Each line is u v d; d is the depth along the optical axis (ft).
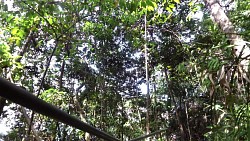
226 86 5.59
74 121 2.03
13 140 29.68
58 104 18.44
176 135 31.58
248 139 5.10
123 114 32.96
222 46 5.93
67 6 13.23
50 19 13.37
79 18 14.47
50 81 24.86
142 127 30.12
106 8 14.29
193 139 29.55
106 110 30.91
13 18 12.94
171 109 32.35
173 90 30.40
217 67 5.60
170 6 15.30
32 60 23.53
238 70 5.80
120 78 34.04
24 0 12.31
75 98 24.49
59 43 16.06
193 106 29.78
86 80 30.17
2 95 1.31
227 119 6.52
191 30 27.02
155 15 21.36
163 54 28.22
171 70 29.17
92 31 19.39
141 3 11.50
